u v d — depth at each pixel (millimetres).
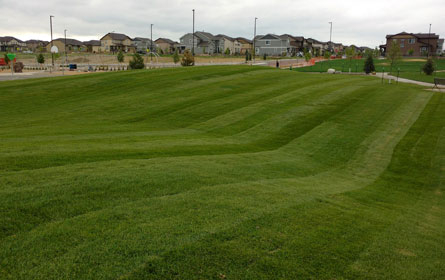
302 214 5859
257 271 4082
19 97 22031
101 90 24062
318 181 8648
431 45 91688
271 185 7430
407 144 12523
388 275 4289
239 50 131125
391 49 47875
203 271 4004
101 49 133500
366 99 19875
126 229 4750
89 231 4641
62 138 11070
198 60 78312
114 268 3918
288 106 18203
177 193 6207
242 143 12312
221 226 5035
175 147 10414
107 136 11844
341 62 74500
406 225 6109
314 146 12297
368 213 6461
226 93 22016
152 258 4133
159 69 33469
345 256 4617
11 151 8211
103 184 6254
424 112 16953
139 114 17266
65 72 56281
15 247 4191
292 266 4238
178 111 17672
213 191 6477
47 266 3883
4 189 5719
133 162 8008
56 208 5219
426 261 4766
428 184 9219
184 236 4664
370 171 10125
